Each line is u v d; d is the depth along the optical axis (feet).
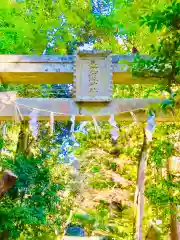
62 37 25.85
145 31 19.85
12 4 23.47
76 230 50.29
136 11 16.44
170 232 28.53
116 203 34.88
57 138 31.30
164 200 22.88
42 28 24.38
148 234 31.40
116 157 32.04
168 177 22.35
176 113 16.21
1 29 23.09
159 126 21.35
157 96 20.17
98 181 33.37
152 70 12.93
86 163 33.06
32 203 23.34
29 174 23.30
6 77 17.72
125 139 29.55
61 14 25.16
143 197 25.08
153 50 11.89
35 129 16.96
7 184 6.53
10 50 23.59
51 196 24.32
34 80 17.97
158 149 21.45
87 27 25.70
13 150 28.73
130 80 17.66
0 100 17.04
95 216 35.37
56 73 17.35
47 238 27.27
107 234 35.27
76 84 16.89
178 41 11.09
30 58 17.38
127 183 32.27
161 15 10.61
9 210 21.93
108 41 25.49
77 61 17.07
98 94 16.89
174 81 12.76
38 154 29.17
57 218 30.71
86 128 32.19
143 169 25.04
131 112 16.90
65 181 31.78
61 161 30.99
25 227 25.59
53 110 16.97
